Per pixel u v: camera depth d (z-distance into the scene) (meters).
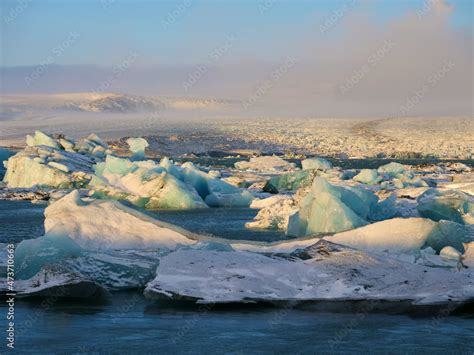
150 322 9.38
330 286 10.03
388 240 12.99
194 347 8.21
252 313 9.74
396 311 9.59
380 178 43.53
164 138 168.25
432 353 7.96
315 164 55.03
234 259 10.88
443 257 11.70
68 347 8.30
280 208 23.42
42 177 40.19
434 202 18.30
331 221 17.27
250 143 173.25
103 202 13.85
